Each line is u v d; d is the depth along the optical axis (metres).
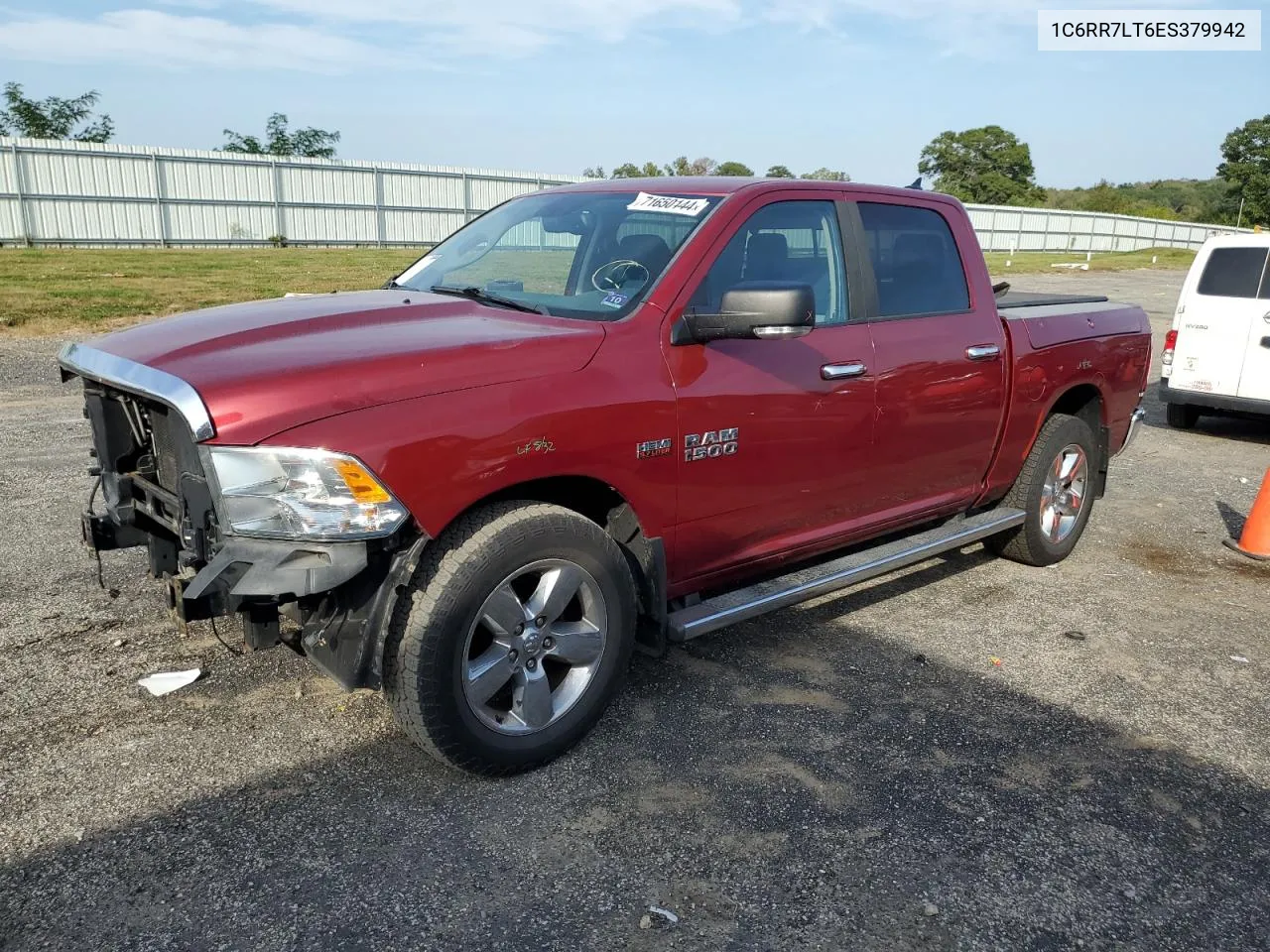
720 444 3.52
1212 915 2.67
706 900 2.66
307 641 2.98
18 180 32.09
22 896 2.58
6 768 3.15
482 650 3.15
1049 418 5.31
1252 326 8.87
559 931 2.52
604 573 3.24
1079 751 3.50
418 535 2.89
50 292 16.73
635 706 3.71
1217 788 3.29
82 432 7.68
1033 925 2.61
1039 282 30.84
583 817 3.01
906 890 2.73
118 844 2.80
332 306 3.53
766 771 3.29
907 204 4.45
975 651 4.32
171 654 3.95
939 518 4.88
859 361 4.01
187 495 2.89
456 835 2.89
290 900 2.60
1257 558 5.75
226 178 36.75
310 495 2.66
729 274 3.63
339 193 39.69
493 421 2.92
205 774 3.15
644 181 4.13
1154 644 4.48
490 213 4.62
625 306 3.42
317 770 3.20
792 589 3.89
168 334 3.18
